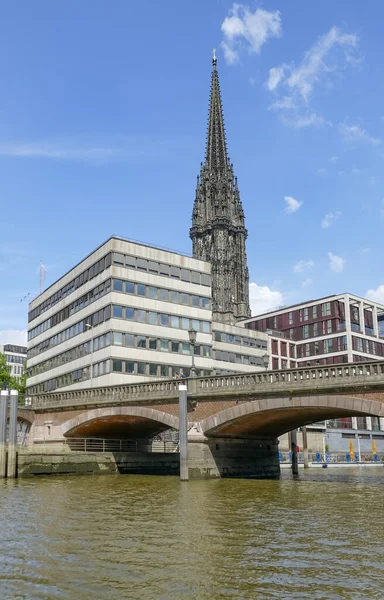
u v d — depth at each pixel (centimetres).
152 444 6250
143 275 6694
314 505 2520
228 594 1127
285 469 6172
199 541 1631
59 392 5259
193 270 7225
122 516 2148
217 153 17400
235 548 1534
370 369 3300
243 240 16838
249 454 4559
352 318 10606
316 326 10875
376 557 1423
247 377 3809
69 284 7569
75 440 5244
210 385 4006
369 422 10525
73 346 7200
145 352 6506
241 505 2516
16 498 2770
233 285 16225
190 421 4059
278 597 1105
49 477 4247
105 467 4669
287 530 1825
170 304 6875
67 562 1376
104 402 4712
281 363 10444
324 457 8162
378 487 3522
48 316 8206
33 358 8675
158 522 1994
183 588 1166
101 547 1546
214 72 18275
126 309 6450
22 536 1709
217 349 8900
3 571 1297
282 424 4331
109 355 6222
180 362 6812
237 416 3825
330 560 1392
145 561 1384
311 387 3472
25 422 5519
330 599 1090
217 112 17788
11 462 4153
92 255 6956
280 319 11531
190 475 3950
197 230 16912
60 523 1969
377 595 1111
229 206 16988
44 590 1155
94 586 1180
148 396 4397
